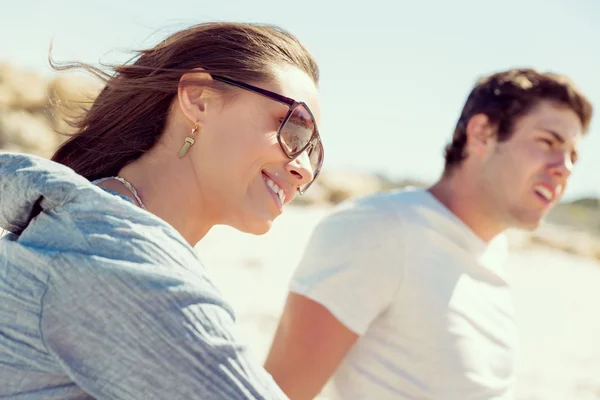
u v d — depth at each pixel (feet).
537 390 20.92
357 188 67.92
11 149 44.96
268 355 7.32
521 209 7.61
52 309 3.65
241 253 34.06
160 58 4.81
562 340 28.73
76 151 4.87
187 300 3.68
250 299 24.86
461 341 7.16
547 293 40.65
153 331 3.59
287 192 4.83
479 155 7.67
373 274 7.06
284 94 4.72
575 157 7.91
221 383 3.68
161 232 3.81
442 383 7.11
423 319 7.13
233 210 4.69
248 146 4.62
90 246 3.68
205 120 4.64
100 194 3.82
